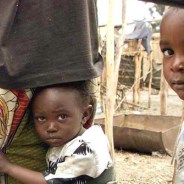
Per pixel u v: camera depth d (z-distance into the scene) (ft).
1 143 4.17
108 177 4.41
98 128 4.56
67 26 4.05
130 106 33.86
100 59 4.59
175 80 2.50
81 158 4.18
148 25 33.12
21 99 4.09
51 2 3.98
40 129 4.25
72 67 4.07
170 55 2.52
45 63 4.01
